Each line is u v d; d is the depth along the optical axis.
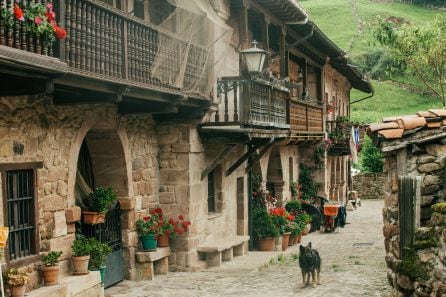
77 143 10.85
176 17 13.41
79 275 10.33
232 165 16.92
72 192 10.67
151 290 12.12
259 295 11.45
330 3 88.81
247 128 14.40
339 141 27.03
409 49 26.55
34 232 9.56
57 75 7.94
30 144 9.53
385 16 79.88
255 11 15.91
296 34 19.95
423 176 8.73
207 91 13.79
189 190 14.34
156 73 11.16
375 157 40.47
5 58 6.78
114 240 12.73
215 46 14.70
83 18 8.92
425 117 8.84
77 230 11.45
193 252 14.48
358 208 33.69
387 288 11.51
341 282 12.38
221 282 12.90
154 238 13.41
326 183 25.86
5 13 6.90
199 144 14.80
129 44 10.35
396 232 9.19
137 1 12.77
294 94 22.27
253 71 14.20
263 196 19.28
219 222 16.31
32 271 9.44
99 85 9.42
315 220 23.41
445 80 27.72
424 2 84.81
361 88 37.38
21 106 9.27
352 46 70.12
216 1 14.51
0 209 8.77
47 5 7.64
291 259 16.45
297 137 20.14
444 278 7.24
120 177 12.85
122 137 12.60
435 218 7.77
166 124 14.40
